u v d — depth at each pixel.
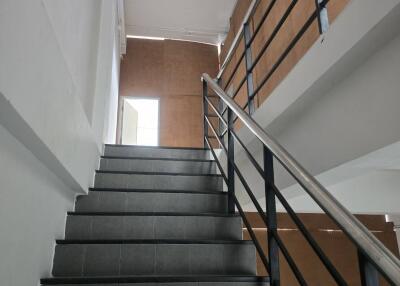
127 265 1.61
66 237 1.82
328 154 1.64
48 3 1.30
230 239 1.91
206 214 1.93
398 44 1.23
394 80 1.24
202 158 3.04
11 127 0.97
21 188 1.12
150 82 6.20
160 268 1.63
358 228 0.73
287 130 2.11
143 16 5.80
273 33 2.08
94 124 2.42
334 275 0.88
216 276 1.44
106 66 3.18
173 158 2.89
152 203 2.17
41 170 1.34
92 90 2.44
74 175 1.65
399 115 1.21
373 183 3.03
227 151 2.07
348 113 1.50
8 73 0.79
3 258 0.98
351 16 1.34
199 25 6.06
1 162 0.95
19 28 0.86
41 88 1.06
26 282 1.19
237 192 2.95
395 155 1.38
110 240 1.63
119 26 5.31
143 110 6.11
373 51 1.35
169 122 6.03
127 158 2.70
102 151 2.84
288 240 4.49
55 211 1.60
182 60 6.41
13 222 1.05
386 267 0.63
